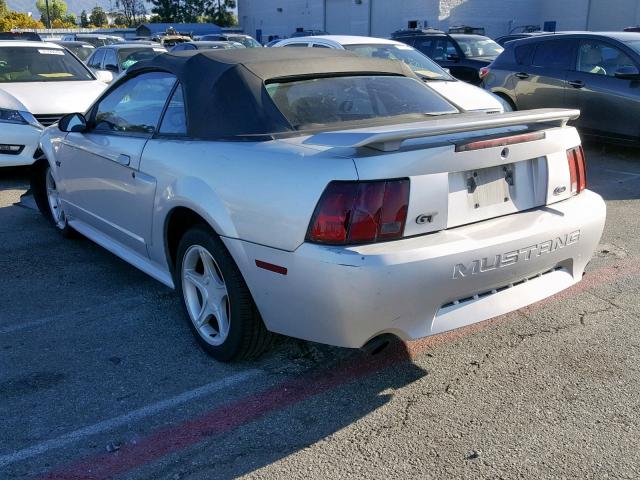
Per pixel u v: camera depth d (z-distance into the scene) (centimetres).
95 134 452
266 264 296
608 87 909
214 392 323
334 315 280
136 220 402
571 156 348
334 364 350
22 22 6694
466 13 3111
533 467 265
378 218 274
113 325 399
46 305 429
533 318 403
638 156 948
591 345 368
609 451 275
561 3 3123
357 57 421
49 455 275
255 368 347
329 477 261
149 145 379
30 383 331
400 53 960
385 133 266
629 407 306
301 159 288
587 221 335
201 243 336
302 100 356
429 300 284
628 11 2805
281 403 314
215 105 348
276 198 289
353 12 3591
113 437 288
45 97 819
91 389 326
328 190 274
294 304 291
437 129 272
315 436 288
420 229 285
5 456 274
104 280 474
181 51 418
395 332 288
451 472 263
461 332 385
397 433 289
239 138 330
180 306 427
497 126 292
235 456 275
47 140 540
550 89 991
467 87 866
